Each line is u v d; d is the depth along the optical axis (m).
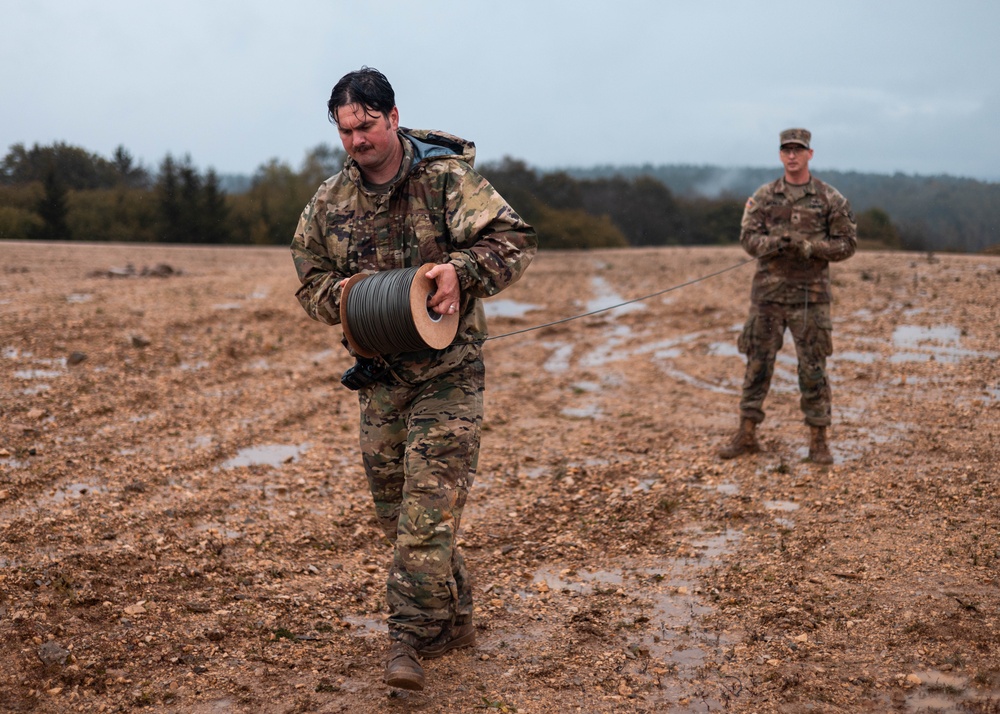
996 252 26.86
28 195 50.28
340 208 3.90
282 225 60.56
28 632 3.93
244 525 5.65
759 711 3.50
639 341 13.85
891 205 103.75
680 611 4.49
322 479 6.74
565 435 8.38
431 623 3.62
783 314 7.04
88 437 7.32
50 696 3.49
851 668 3.79
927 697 3.55
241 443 7.60
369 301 3.57
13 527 5.18
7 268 18.75
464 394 3.81
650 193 82.31
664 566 5.12
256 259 26.70
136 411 8.30
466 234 3.73
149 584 4.60
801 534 5.41
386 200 3.79
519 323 15.95
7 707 3.40
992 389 9.01
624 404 9.76
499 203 3.73
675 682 3.76
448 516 3.65
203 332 12.11
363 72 3.69
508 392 10.47
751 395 7.32
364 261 3.88
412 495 3.65
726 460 7.23
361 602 4.63
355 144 3.66
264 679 3.73
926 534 5.23
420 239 3.80
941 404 8.58
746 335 7.25
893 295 15.14
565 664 3.92
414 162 3.78
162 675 3.72
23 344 10.27
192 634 4.08
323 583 4.85
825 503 5.97
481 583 4.92
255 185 65.19
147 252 28.31
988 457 6.72
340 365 11.21
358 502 6.27
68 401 8.30
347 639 4.15
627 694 3.65
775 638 4.09
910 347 11.30
